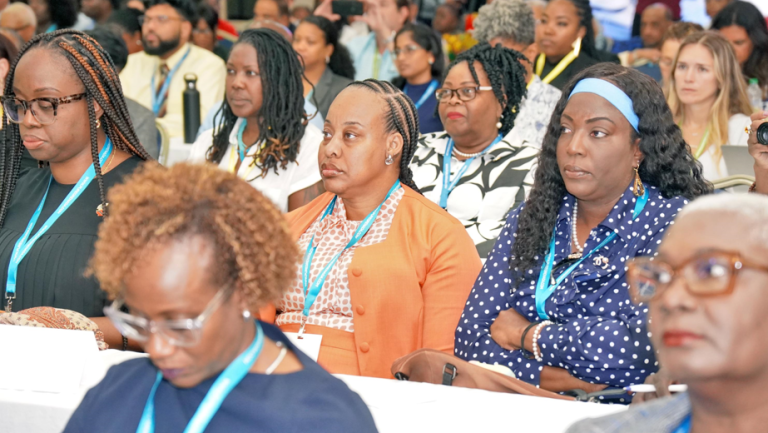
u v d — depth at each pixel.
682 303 0.95
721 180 3.13
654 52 6.28
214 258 1.00
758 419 0.98
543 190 2.39
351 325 2.41
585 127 2.21
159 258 0.99
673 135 2.26
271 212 1.08
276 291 1.07
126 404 1.11
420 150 3.81
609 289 2.19
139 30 6.42
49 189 2.54
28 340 1.87
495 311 2.38
